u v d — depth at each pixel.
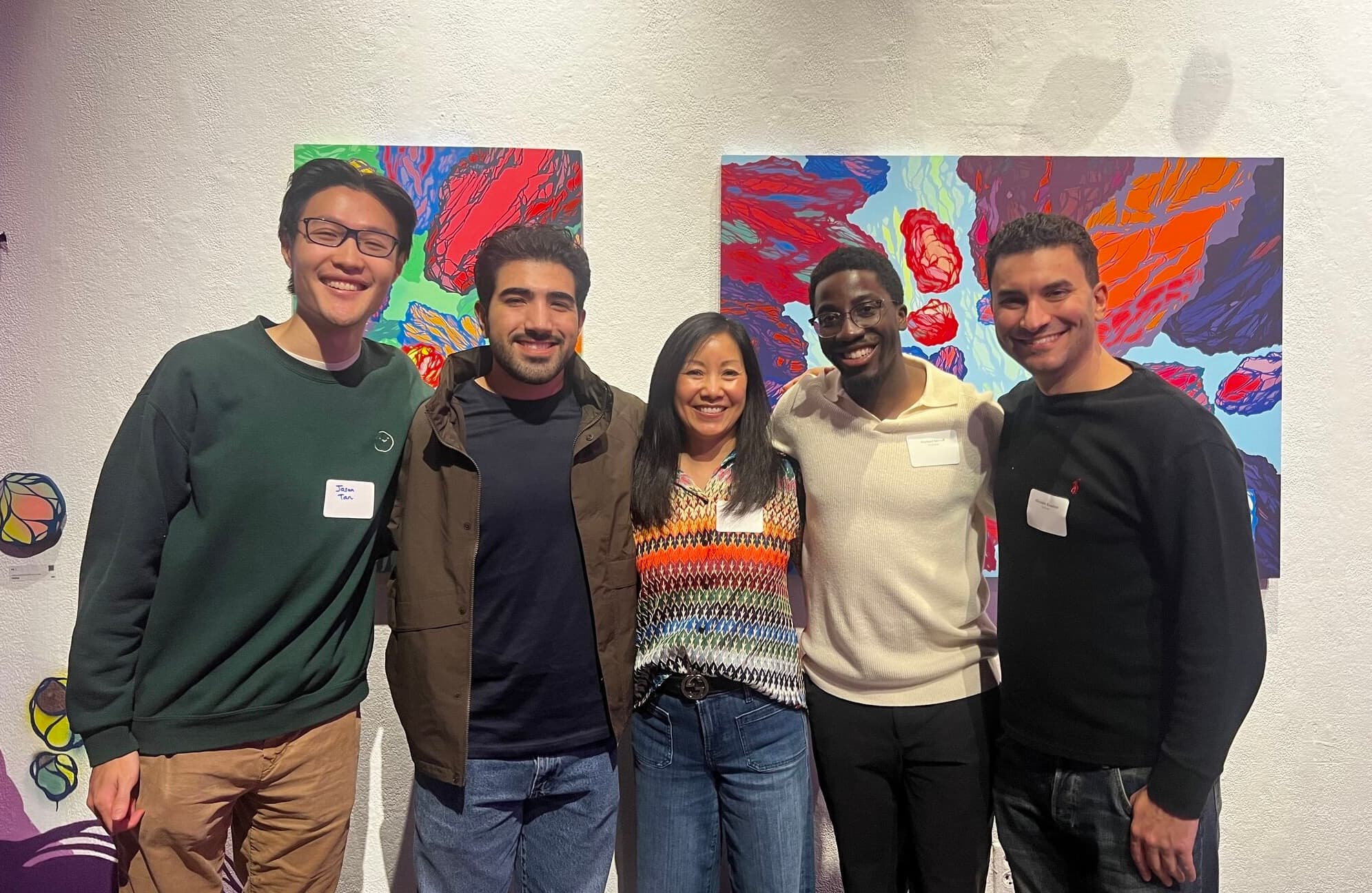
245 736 1.29
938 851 1.36
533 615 1.31
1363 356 1.75
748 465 1.35
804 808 1.36
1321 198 1.74
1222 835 1.80
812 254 1.69
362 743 1.73
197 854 1.30
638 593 1.39
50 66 1.66
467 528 1.29
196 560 1.28
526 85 1.68
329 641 1.37
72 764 1.73
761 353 1.70
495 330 1.31
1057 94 1.71
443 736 1.27
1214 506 1.14
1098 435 1.24
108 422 1.71
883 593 1.35
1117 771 1.23
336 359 1.39
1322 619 1.78
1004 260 1.29
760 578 1.31
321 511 1.33
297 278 1.36
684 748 1.33
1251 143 1.72
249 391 1.30
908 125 1.71
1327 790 1.79
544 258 1.31
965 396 1.43
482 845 1.32
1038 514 1.29
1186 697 1.15
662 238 1.71
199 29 1.66
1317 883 1.79
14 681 1.73
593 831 1.37
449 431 1.31
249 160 1.67
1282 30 1.71
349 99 1.67
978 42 1.71
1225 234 1.71
